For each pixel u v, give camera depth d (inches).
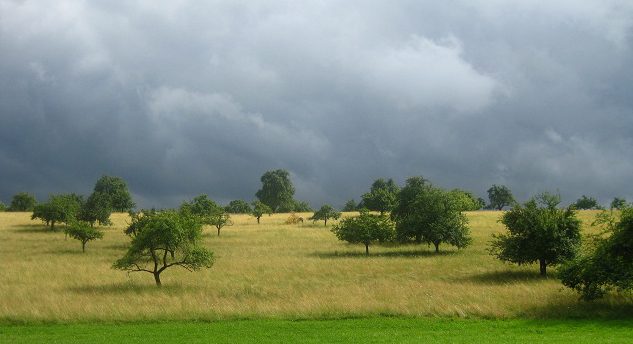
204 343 585.6
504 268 1407.5
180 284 1235.2
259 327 681.6
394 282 1181.7
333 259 1700.3
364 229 1871.3
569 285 834.2
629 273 783.7
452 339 590.2
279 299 924.0
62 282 1267.2
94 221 2805.1
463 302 832.3
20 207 4869.6
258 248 2070.6
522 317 732.7
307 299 896.3
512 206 1318.9
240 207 4596.5
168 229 1209.4
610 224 893.2
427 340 585.9
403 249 1988.2
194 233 1302.9
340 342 584.1
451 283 1144.8
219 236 2536.9
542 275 1259.2
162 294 1031.0
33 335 648.4
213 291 1098.7
